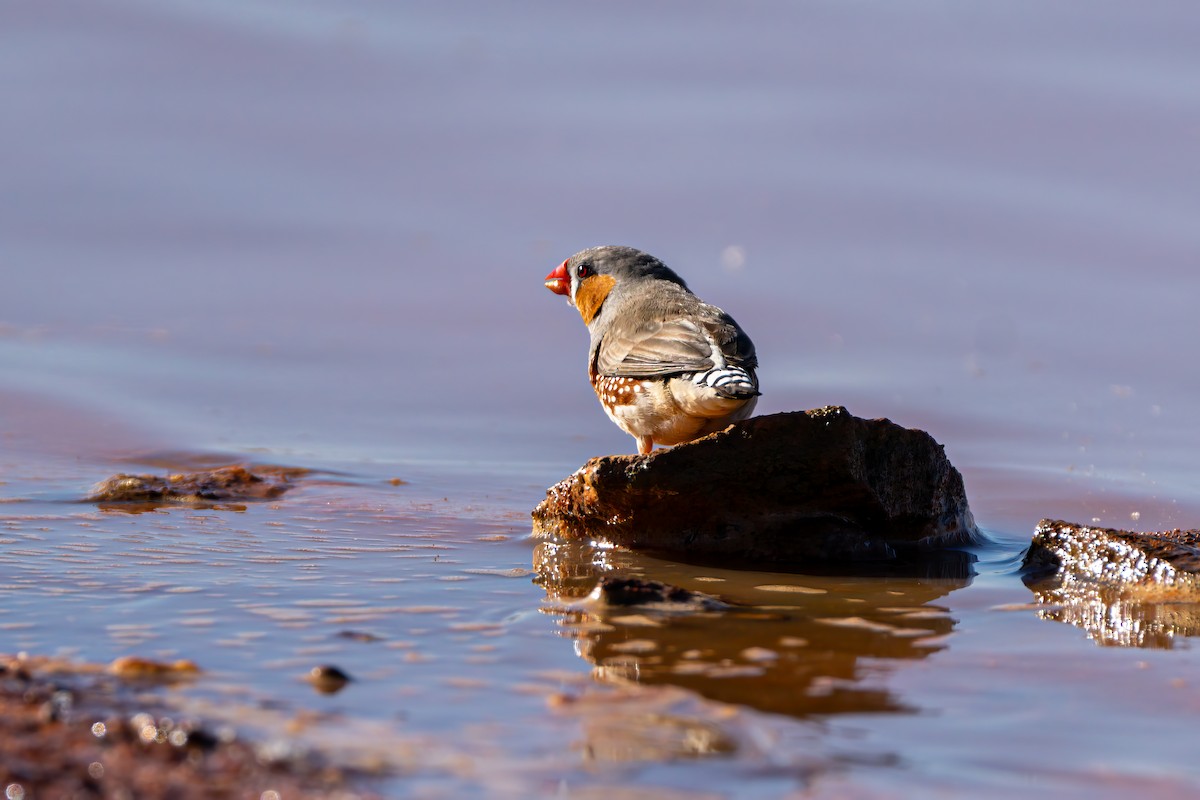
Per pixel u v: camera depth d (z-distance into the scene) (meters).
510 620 9.02
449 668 7.88
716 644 8.53
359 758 6.35
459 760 6.38
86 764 6.11
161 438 16.03
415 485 14.28
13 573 10.07
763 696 7.49
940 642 8.70
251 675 7.66
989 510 13.69
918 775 6.38
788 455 11.08
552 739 6.68
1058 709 7.37
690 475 11.12
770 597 9.93
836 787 6.19
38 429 16.12
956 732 6.98
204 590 9.70
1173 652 8.49
